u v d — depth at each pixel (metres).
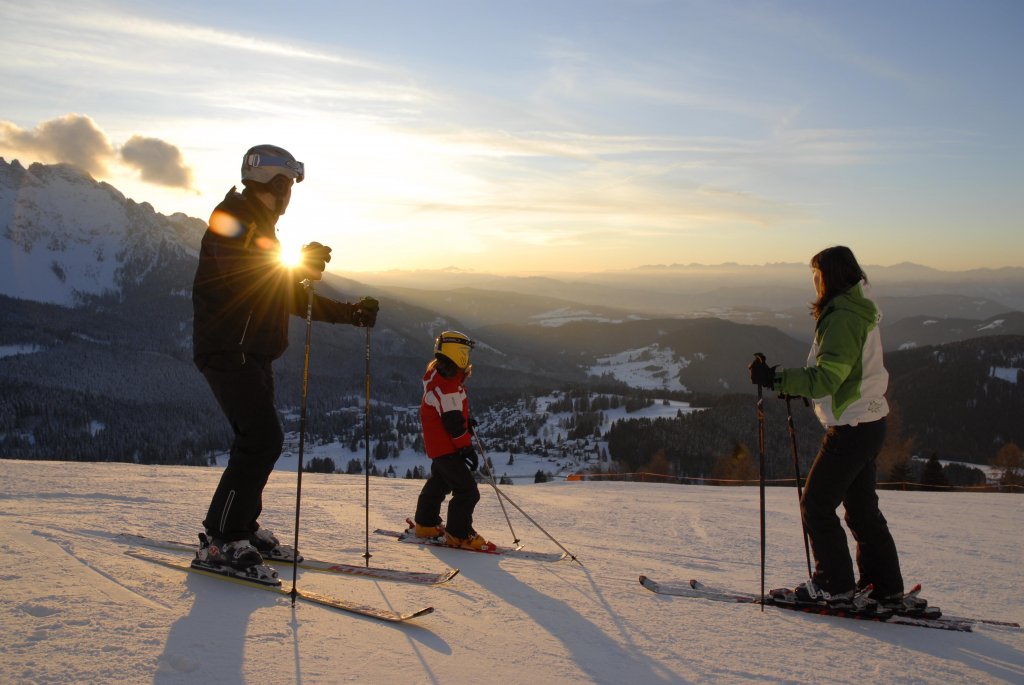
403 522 6.38
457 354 5.00
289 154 3.31
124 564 3.13
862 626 3.37
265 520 5.80
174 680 2.01
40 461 10.72
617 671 2.46
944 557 6.23
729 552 6.07
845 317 3.35
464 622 2.86
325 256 3.55
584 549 5.81
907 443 41.09
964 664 2.86
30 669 1.98
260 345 3.21
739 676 2.50
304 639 2.43
